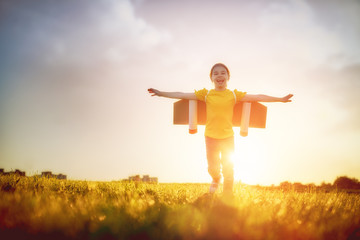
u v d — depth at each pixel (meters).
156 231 2.08
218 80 4.86
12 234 2.00
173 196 4.18
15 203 2.67
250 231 2.14
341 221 2.45
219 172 4.99
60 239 1.97
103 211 2.63
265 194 4.32
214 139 4.75
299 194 4.43
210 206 3.02
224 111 4.75
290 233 2.15
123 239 1.99
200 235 2.08
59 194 4.11
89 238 1.99
